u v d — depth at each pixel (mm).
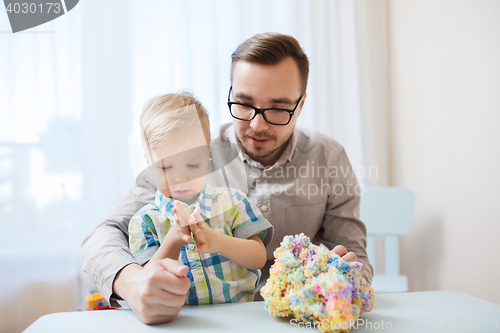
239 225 759
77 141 1550
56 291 1501
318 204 1020
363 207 1547
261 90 809
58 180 1518
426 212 1596
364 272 862
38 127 1502
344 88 1861
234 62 858
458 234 1393
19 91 1482
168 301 486
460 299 606
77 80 1564
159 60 1550
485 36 1241
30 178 1483
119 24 1565
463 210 1361
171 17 1557
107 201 1553
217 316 533
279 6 1765
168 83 1526
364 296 503
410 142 1720
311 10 1804
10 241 1443
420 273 1644
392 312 543
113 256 640
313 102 1811
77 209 1543
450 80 1430
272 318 522
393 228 1527
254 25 1738
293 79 824
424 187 1613
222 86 1317
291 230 1004
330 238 1065
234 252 660
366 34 1870
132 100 1555
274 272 517
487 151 1239
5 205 1443
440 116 1496
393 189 1545
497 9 1188
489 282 1233
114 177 1556
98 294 1443
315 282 469
